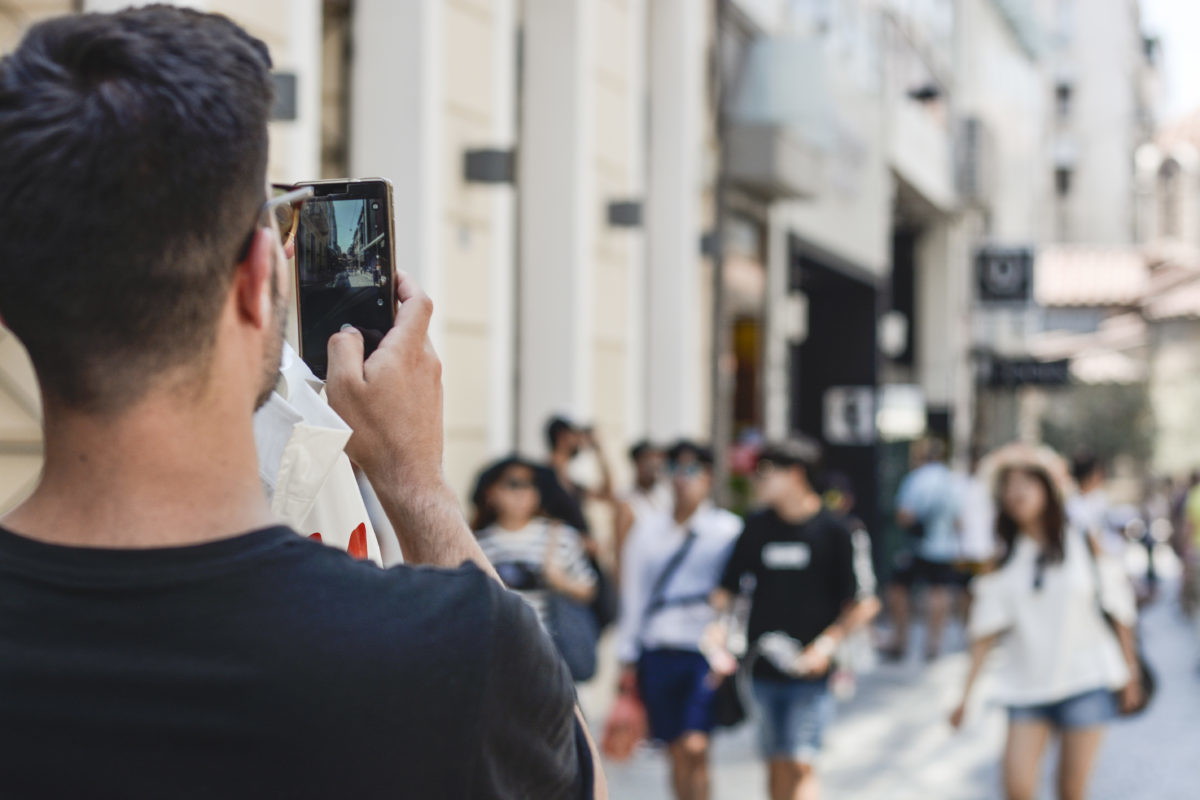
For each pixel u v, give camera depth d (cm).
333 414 120
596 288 855
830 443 1666
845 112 1495
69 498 96
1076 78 5247
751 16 1163
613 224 866
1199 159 5803
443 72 655
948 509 1162
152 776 91
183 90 91
